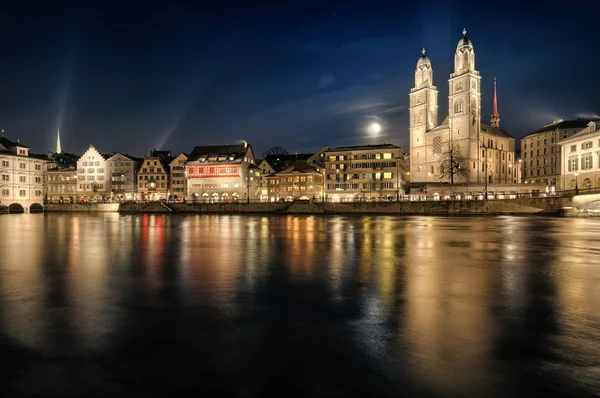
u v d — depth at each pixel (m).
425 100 128.25
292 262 16.80
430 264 16.14
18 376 6.05
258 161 150.25
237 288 11.77
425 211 76.62
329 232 34.16
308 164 115.19
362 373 6.05
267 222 53.88
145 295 10.91
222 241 26.31
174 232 35.31
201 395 5.46
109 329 8.07
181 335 7.71
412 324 8.26
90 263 16.72
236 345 7.18
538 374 5.99
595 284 12.17
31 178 110.56
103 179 129.75
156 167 128.75
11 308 9.62
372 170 107.31
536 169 131.50
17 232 36.16
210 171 118.38
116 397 5.45
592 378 5.86
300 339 7.45
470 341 7.29
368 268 15.22
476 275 13.72
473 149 117.38
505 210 69.56
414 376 5.93
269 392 5.52
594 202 58.47
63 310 9.45
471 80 117.56
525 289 11.48
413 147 131.38
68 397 5.47
